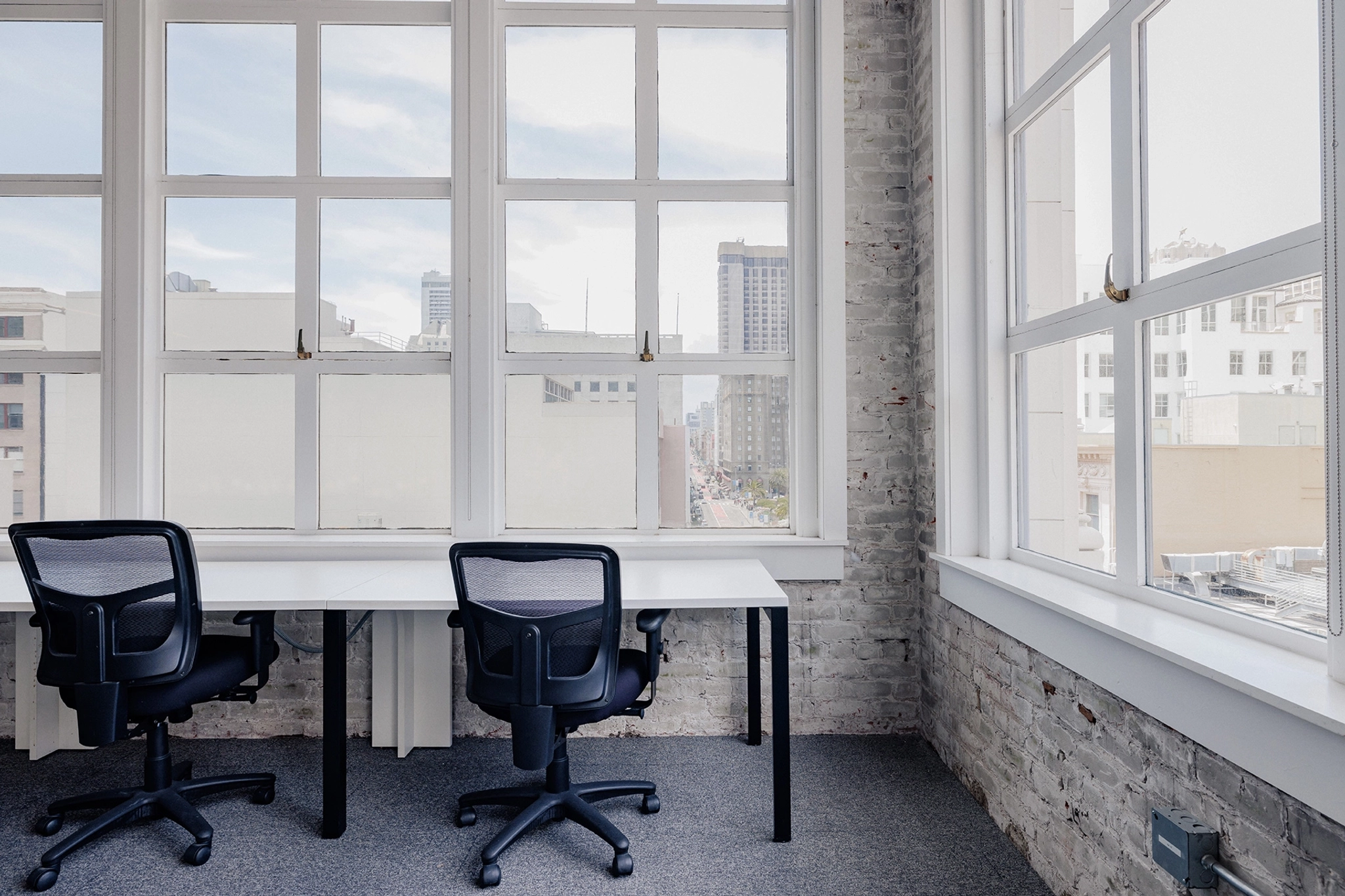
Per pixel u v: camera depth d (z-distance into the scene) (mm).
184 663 1811
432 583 2152
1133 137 1509
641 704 1979
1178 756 1228
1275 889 1017
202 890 1704
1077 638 1504
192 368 2635
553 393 2674
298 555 2547
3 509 2662
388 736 2496
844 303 2564
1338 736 885
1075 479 1807
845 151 2586
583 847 1887
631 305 2689
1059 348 1878
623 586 2096
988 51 2184
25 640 2408
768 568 2559
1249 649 1165
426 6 2639
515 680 1724
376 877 1758
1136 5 1480
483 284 2570
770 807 2084
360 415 2672
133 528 1730
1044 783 1714
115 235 2555
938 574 2338
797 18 2611
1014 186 2154
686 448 2693
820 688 2602
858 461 2590
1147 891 1310
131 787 2078
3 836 1928
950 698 2293
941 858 1829
